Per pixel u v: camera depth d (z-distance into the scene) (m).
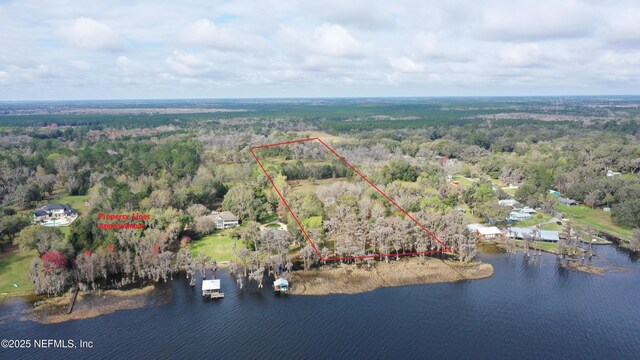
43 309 135.00
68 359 111.44
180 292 146.88
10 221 175.75
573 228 198.38
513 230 197.25
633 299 142.25
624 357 113.12
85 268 149.12
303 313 134.00
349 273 159.38
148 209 196.25
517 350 116.25
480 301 141.38
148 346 117.38
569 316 132.50
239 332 124.06
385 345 118.31
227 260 170.50
